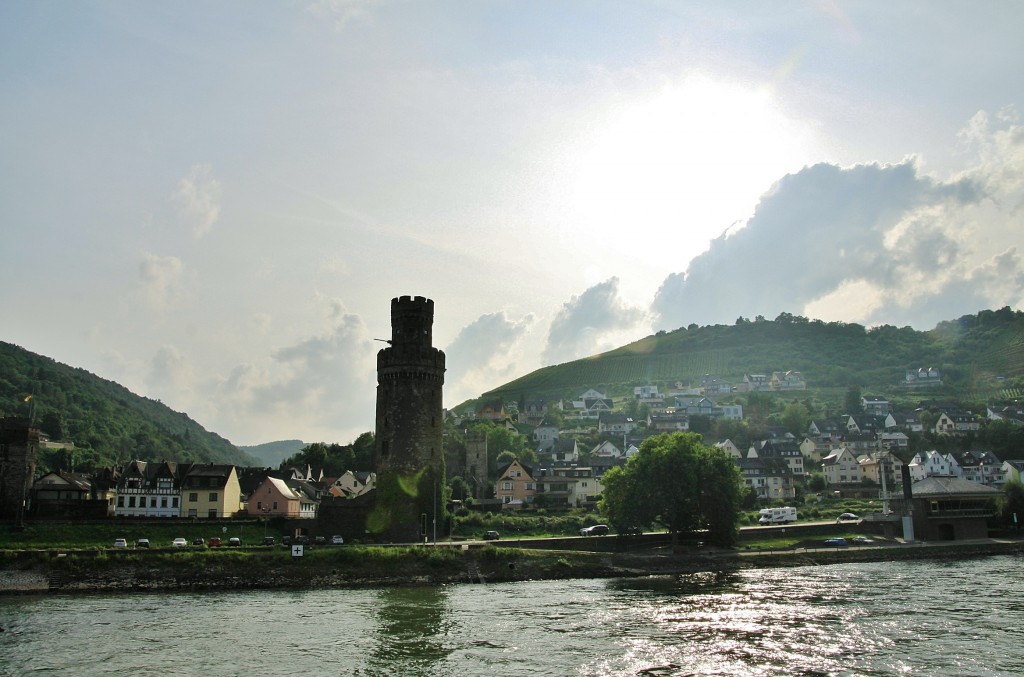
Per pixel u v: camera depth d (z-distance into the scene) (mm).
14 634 71562
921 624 71500
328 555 107125
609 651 62906
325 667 59406
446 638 68375
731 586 98938
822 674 55844
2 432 138500
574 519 159125
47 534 123062
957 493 154375
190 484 156500
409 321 140750
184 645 66750
